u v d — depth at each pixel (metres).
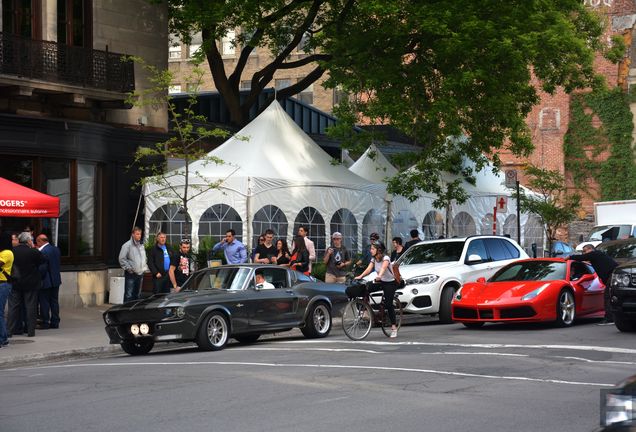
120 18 28.86
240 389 11.51
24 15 25.38
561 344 16.33
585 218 57.50
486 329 19.97
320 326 19.42
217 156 27.88
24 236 20.16
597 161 57.44
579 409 9.95
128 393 11.44
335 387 11.55
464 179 33.22
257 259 24.00
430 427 9.01
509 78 30.39
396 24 29.48
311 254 24.00
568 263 20.83
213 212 27.45
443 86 28.97
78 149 26.25
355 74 30.62
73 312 25.11
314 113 45.78
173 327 16.66
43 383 12.77
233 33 65.69
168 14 32.69
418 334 19.14
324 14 34.75
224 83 34.59
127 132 28.42
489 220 34.25
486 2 29.03
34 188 25.30
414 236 26.34
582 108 57.62
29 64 24.30
